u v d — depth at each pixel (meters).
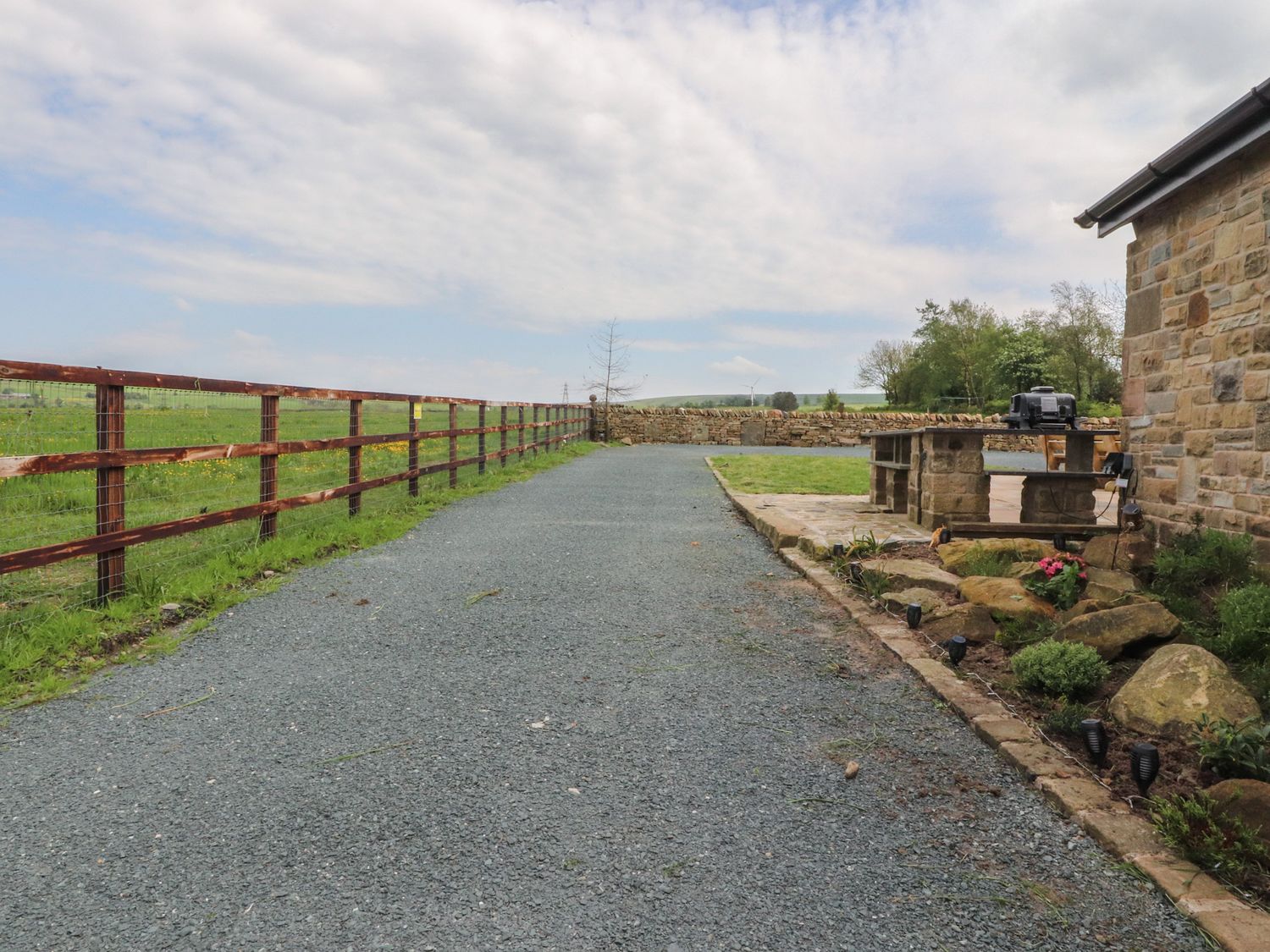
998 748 2.73
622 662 3.65
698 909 1.88
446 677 3.43
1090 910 1.90
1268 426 4.23
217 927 1.78
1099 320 37.81
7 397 4.38
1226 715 2.68
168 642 3.80
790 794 2.45
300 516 7.25
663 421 24.20
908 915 1.87
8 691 3.14
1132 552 4.68
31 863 2.03
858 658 3.73
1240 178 4.49
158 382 4.55
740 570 5.61
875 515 7.50
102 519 4.16
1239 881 1.97
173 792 2.40
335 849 2.10
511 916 1.84
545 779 2.51
